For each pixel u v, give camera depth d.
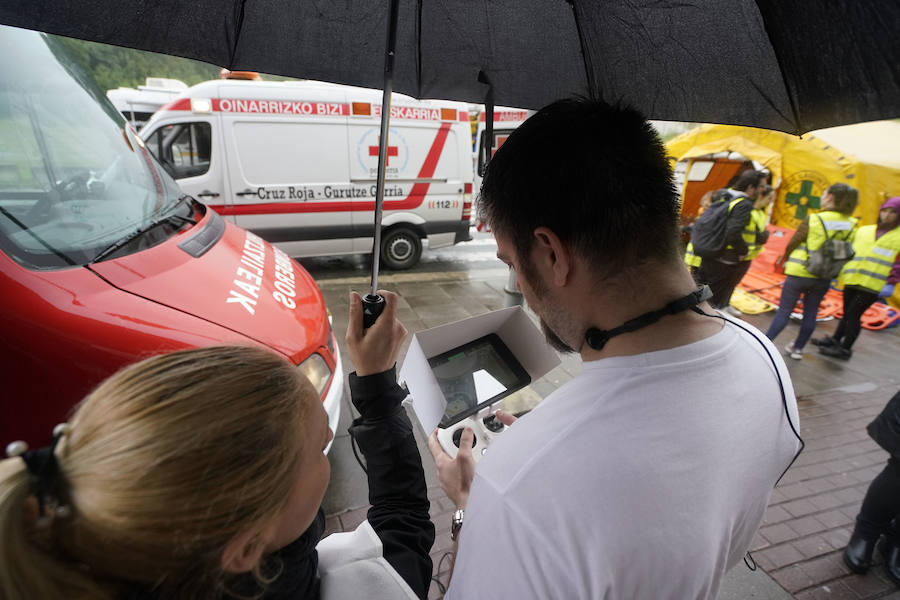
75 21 0.79
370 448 0.92
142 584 0.44
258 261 2.34
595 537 0.44
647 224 0.54
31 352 1.40
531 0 0.94
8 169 1.78
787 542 2.30
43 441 1.43
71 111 2.17
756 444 0.56
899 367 4.48
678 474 0.47
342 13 0.94
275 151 5.33
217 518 0.44
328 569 0.66
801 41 0.71
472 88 1.06
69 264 1.58
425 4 0.96
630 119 0.58
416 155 6.04
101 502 0.41
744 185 4.21
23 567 0.39
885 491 2.00
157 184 2.41
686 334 0.55
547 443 0.49
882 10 0.59
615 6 0.88
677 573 0.46
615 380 0.53
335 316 4.86
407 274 6.52
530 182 0.57
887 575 2.13
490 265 7.30
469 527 0.51
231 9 0.88
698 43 0.83
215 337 1.65
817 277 4.20
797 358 4.50
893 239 4.23
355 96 5.54
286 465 0.50
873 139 6.76
